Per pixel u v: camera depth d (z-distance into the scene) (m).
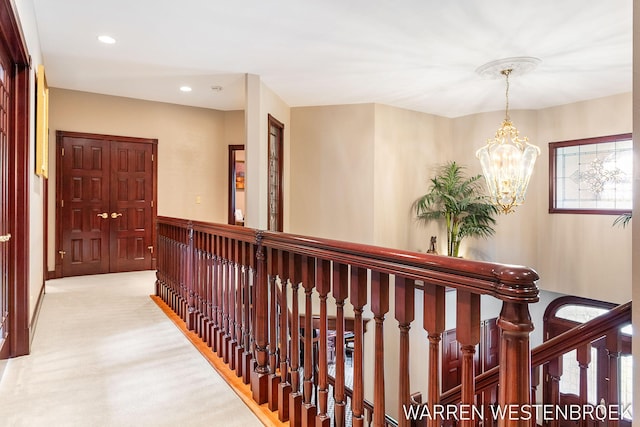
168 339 2.91
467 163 6.09
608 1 2.71
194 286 3.09
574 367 3.55
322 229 5.54
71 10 2.94
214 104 5.88
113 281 4.95
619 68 3.99
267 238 1.90
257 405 1.96
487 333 5.31
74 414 1.88
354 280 1.38
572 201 5.42
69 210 5.17
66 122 5.10
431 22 3.06
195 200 6.05
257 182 4.38
